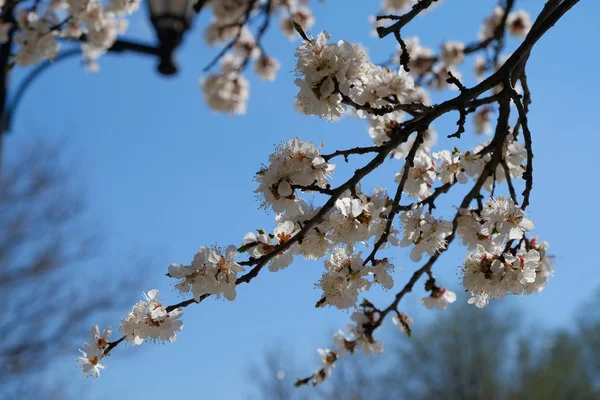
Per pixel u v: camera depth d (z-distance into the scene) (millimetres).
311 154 717
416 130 715
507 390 4258
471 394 4215
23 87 1138
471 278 745
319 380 937
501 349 4309
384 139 829
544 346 4312
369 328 860
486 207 738
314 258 738
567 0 723
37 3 1128
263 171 726
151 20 1161
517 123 830
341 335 925
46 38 1134
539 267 782
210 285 713
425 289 882
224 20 1483
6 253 2461
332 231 732
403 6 1541
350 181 696
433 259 838
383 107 734
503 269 736
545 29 729
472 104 733
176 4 1155
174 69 1162
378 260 751
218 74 1608
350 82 730
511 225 733
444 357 4293
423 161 829
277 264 735
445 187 802
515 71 815
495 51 1063
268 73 1599
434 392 4258
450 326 4332
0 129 1094
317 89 722
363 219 724
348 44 723
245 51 1574
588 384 4164
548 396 4074
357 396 3965
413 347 4324
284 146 721
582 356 4195
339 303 747
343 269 746
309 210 725
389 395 4211
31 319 2463
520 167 834
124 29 1228
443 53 1336
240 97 1620
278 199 722
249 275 708
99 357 755
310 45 722
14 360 2410
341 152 716
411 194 831
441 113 719
